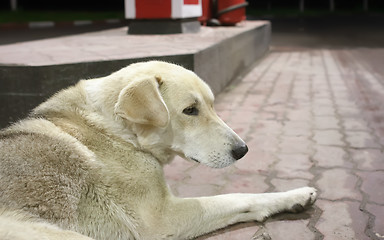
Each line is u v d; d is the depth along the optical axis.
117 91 1.21
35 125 1.18
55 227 1.05
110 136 1.19
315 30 7.49
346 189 1.39
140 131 1.20
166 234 1.16
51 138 1.14
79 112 1.21
